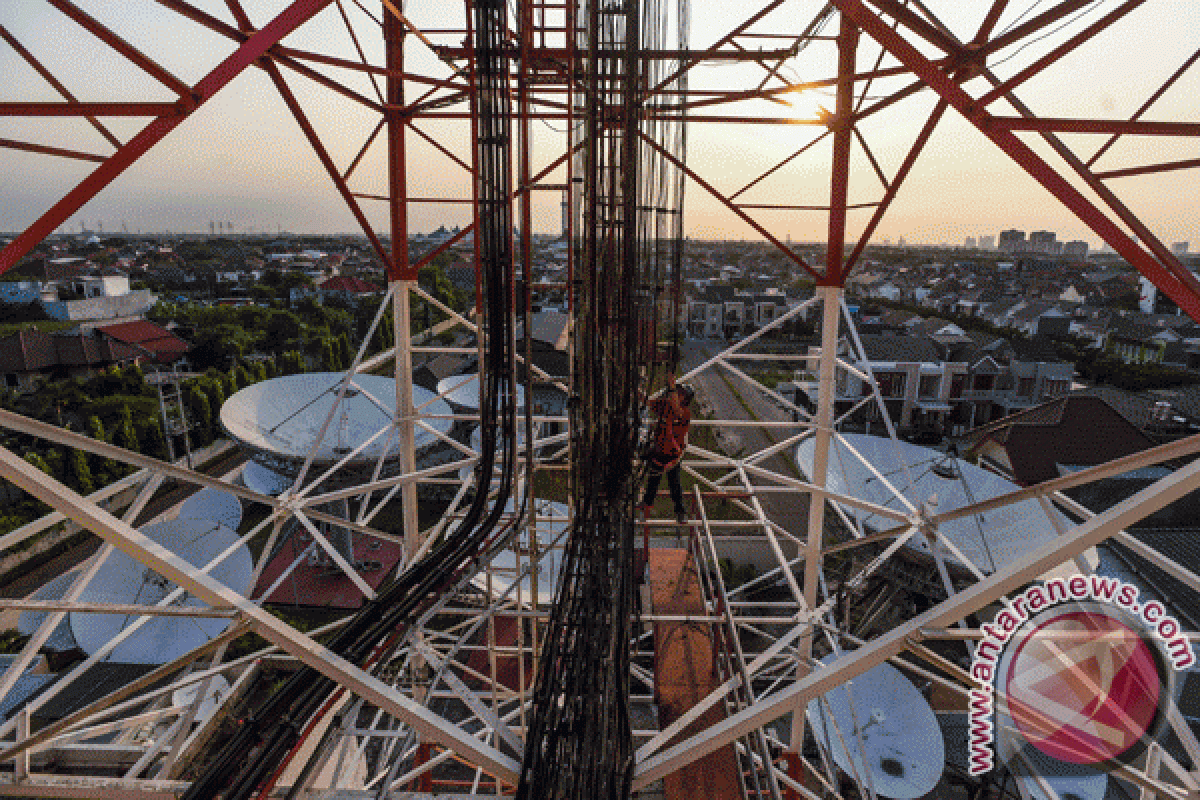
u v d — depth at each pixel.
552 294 73.12
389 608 6.61
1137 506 3.70
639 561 10.22
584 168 6.22
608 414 7.06
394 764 6.11
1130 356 71.50
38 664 19.98
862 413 49.19
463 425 41.94
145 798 5.69
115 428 37.88
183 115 4.71
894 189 8.57
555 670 5.95
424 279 95.12
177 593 7.16
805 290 104.81
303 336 69.25
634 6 5.91
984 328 84.94
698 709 6.45
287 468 26.34
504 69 6.45
